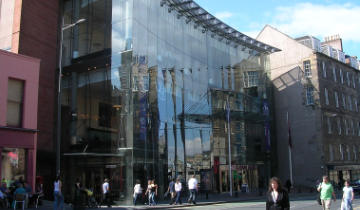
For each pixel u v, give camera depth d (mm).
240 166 43969
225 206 23719
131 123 27781
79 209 20000
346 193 14094
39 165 27328
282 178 50781
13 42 27078
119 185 26984
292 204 24250
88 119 29297
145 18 31172
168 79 33938
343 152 51844
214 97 41969
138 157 27812
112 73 29141
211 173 38812
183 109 35875
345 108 54688
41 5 29234
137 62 29125
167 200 30250
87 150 28641
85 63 30375
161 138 31484
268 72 52625
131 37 28922
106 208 22250
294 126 50812
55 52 30391
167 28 35094
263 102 49906
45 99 28703
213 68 42938
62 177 28453
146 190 27500
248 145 46250
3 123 19828
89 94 29703
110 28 29938
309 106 49438
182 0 36938
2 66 20172
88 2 31266
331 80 52406
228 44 46656
